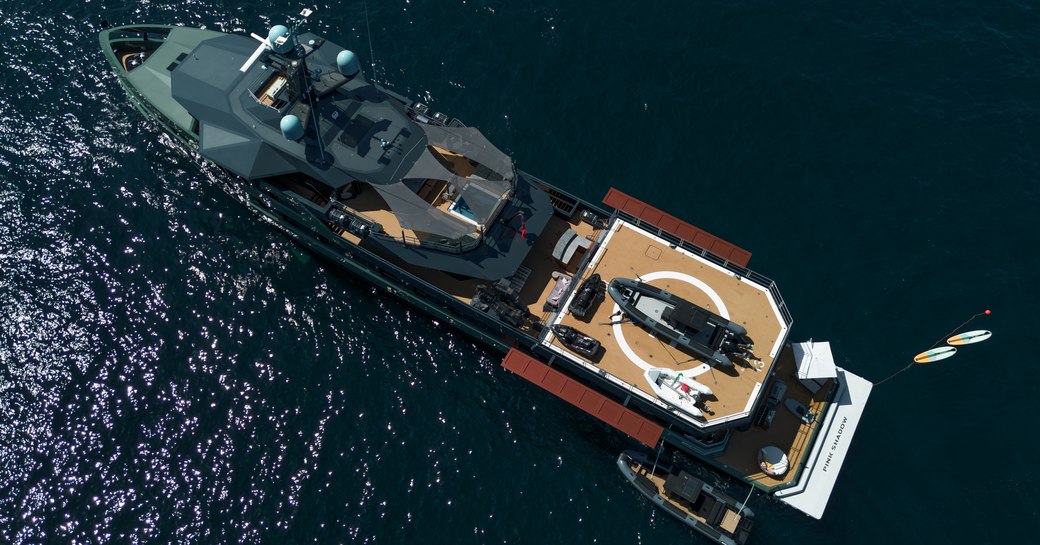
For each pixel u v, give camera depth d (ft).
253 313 191.62
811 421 178.81
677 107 216.54
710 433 170.81
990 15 229.66
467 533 172.55
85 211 199.52
